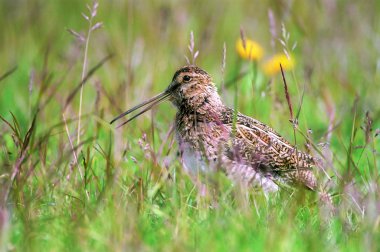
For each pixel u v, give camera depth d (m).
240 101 13.88
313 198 10.56
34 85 14.74
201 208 9.63
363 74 15.91
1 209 9.30
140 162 11.36
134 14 18.20
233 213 9.38
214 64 16.91
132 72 14.56
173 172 10.82
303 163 11.41
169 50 16.88
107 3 19.16
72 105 13.95
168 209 9.72
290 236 8.83
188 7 18.66
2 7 19.42
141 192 9.73
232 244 8.62
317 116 14.13
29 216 9.41
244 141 11.41
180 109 12.16
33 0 19.80
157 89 15.20
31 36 18.56
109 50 16.16
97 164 11.61
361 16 17.66
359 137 13.20
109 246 8.48
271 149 11.35
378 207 9.44
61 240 8.79
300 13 18.05
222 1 19.80
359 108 13.87
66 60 15.75
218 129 11.47
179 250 8.44
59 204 9.73
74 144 11.87
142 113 12.54
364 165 11.91
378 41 16.53
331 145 12.69
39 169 10.88
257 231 9.05
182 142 11.55
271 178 11.19
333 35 17.16
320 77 15.34
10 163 10.73
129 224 8.78
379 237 8.87
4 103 15.02
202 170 11.27
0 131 12.31
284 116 13.31
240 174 10.79
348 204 9.84
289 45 17.41
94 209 9.35
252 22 18.62
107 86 15.40
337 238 9.08
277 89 14.80
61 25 19.36
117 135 11.52
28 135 10.80
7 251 8.59
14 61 17.17
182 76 12.09
